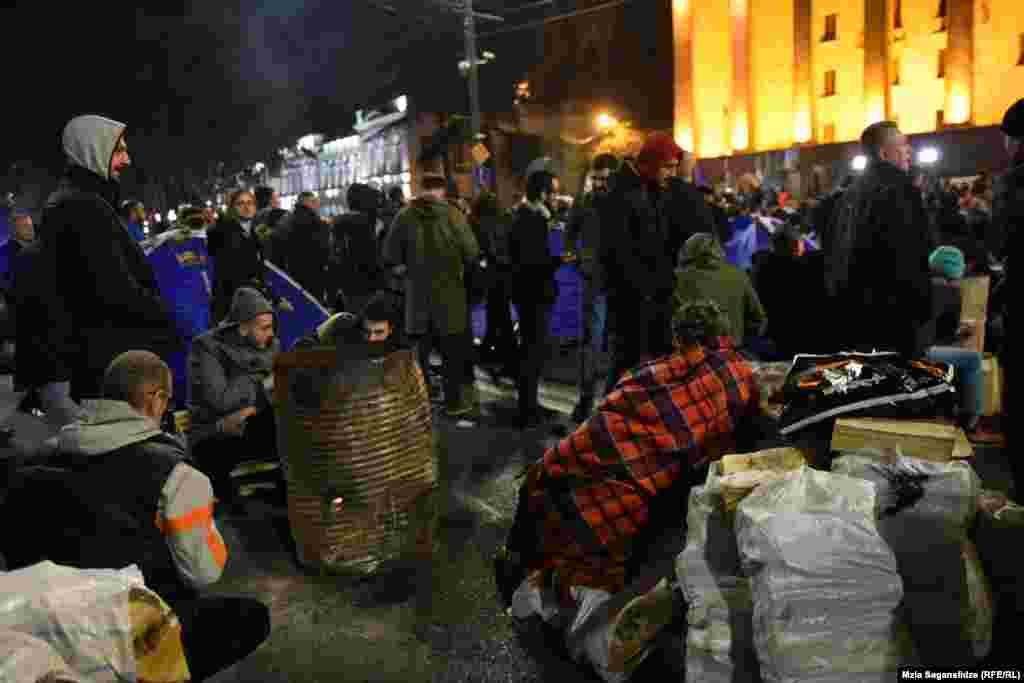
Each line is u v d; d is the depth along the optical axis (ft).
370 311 15.75
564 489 10.34
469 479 16.56
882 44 123.34
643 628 9.15
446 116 124.16
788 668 7.28
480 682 9.68
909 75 123.95
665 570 9.70
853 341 14.48
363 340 15.76
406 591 11.91
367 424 11.88
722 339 10.55
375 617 11.23
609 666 9.19
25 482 7.79
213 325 19.47
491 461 17.62
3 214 43.06
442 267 20.21
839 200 15.23
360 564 12.26
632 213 16.84
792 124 136.05
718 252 15.75
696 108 140.77
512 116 128.36
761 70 138.82
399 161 125.29
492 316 23.26
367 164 133.39
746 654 7.98
